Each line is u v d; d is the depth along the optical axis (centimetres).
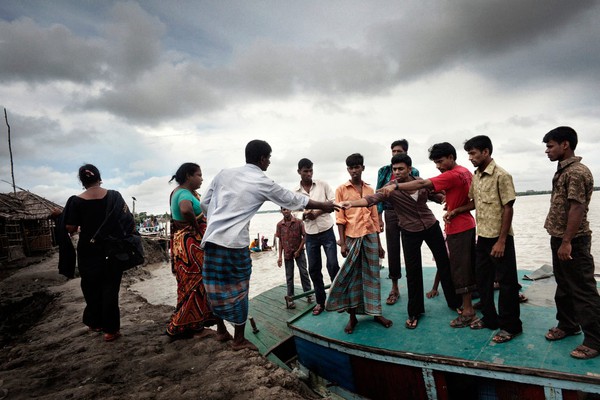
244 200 289
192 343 350
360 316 423
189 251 352
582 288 259
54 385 282
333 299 354
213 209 296
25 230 1825
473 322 333
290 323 451
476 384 290
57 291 907
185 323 355
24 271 1359
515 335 300
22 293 980
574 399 232
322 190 514
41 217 1823
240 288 301
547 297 387
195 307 359
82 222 345
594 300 254
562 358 255
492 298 316
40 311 837
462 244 330
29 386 277
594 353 249
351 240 385
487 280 314
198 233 358
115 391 264
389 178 487
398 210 363
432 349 304
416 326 358
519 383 260
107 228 350
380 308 362
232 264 291
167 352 334
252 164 304
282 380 275
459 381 292
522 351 274
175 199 346
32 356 353
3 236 1669
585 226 261
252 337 561
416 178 368
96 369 299
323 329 406
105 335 367
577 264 261
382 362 333
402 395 325
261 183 292
